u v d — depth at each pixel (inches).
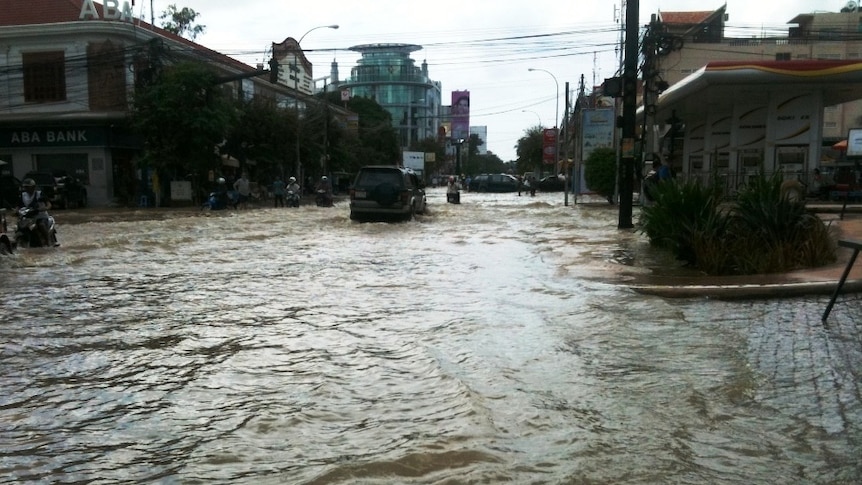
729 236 401.4
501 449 137.5
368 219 837.2
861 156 669.9
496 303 295.7
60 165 1317.7
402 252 509.0
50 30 1277.1
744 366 196.1
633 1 666.2
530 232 683.4
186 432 149.9
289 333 242.4
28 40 1295.5
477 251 512.7
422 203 941.2
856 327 246.2
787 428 149.9
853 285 310.2
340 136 2122.3
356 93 5639.8
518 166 3671.3
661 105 1206.9
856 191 958.4
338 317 270.2
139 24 1493.6
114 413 162.7
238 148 1556.3
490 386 179.0
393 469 128.0
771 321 257.0
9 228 743.1
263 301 307.3
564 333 237.5
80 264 442.9
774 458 134.0
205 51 1610.5
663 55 987.9
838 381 183.0
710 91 1013.8
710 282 327.6
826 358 204.7
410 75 5620.1
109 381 188.1
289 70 2358.5
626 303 291.3
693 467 129.6
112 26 1279.5
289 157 1673.2
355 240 606.2
